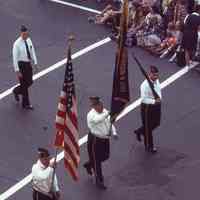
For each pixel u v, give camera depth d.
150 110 42.28
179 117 46.78
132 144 44.16
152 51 53.84
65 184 41.00
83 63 52.59
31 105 47.69
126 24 36.09
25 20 58.38
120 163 42.69
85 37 56.00
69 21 58.31
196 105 48.03
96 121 39.03
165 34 54.34
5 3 61.00
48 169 35.97
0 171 41.91
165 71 51.72
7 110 47.22
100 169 40.38
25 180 41.28
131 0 55.53
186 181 41.41
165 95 49.00
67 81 36.06
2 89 49.38
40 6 60.53
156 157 43.19
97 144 39.50
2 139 44.62
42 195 36.34
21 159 42.97
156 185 41.09
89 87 49.75
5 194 40.22
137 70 51.66
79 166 42.25
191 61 52.31
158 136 45.00
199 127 45.84
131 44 54.59
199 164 42.69
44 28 57.22
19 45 45.66
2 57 53.28
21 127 45.72
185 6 53.88
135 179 41.53
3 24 57.72
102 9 60.31
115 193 40.44
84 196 40.19
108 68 52.03
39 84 49.97
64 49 54.34
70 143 36.91
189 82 50.53
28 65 46.09
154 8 55.41
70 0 61.59
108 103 48.16
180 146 44.19
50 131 45.38
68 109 36.50
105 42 55.34
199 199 40.09
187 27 51.53
